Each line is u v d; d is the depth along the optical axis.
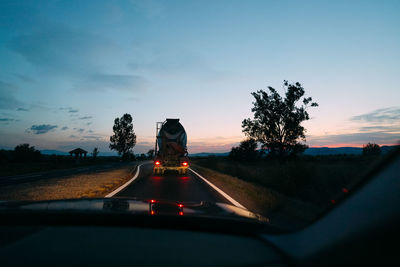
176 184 11.84
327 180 7.77
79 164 40.25
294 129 36.97
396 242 0.81
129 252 1.21
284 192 8.42
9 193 8.30
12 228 1.50
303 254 1.15
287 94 38.50
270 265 1.14
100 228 1.55
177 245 1.35
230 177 12.91
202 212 1.97
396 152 0.97
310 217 4.73
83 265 1.05
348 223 1.03
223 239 1.48
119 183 12.13
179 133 19.09
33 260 1.09
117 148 74.44
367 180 1.06
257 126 39.78
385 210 0.89
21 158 49.59
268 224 1.72
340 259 0.99
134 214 1.65
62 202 2.10
